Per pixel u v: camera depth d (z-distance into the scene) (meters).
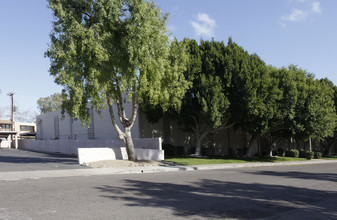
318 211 7.66
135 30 16.88
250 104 24.81
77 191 9.48
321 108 31.22
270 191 10.53
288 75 28.55
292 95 27.91
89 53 16.67
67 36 16.41
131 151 20.12
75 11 17.36
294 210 7.67
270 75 29.09
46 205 7.44
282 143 42.72
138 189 10.16
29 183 11.28
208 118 24.36
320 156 38.81
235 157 30.89
